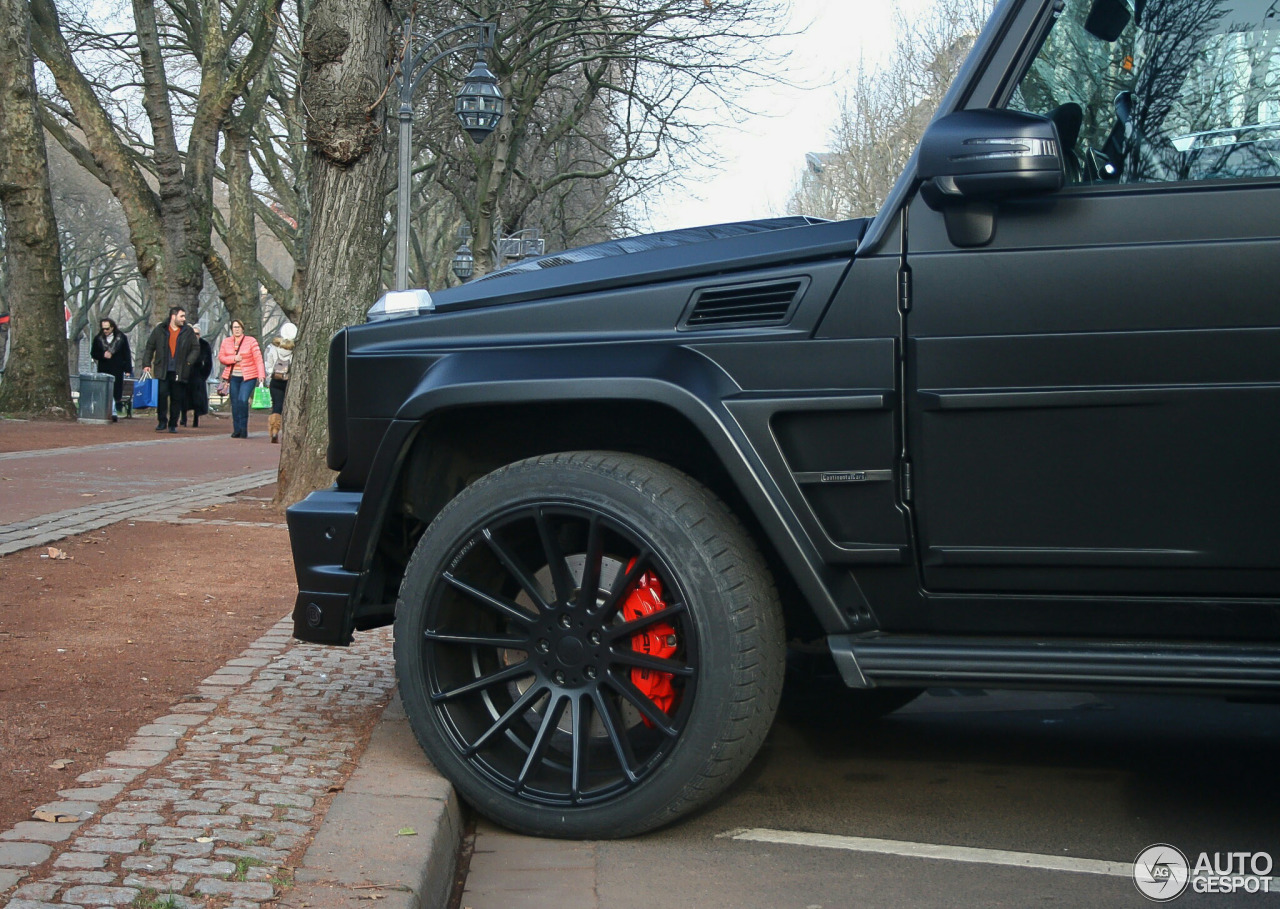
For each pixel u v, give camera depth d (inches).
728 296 133.1
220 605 245.8
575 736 134.2
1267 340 116.3
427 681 140.2
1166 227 119.3
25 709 162.9
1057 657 122.3
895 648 126.1
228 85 1086.4
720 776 129.0
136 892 103.7
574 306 140.1
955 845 137.1
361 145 389.1
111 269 2682.1
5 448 633.0
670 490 130.9
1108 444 120.1
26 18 860.0
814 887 125.0
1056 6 127.6
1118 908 120.0
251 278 1397.6
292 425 397.1
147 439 777.6
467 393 137.0
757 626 128.2
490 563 142.9
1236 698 120.8
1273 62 120.6
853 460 126.8
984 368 122.8
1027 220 122.1
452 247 1939.0
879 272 126.6
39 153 881.5
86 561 287.7
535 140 1316.4
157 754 145.7
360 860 114.5
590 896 122.3
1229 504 117.8
